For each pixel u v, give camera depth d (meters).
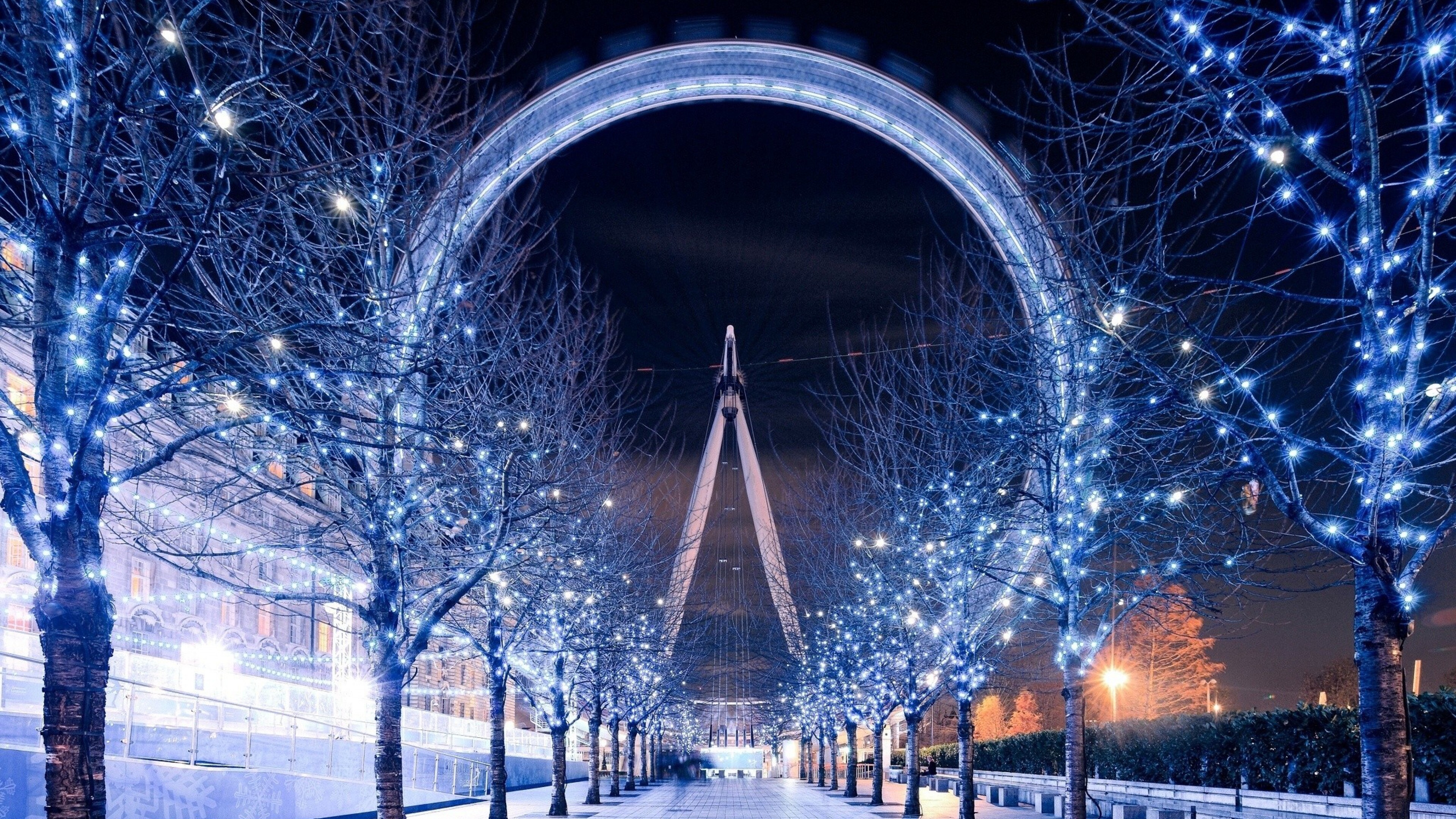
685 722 101.38
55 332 9.13
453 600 16.25
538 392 19.58
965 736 24.59
